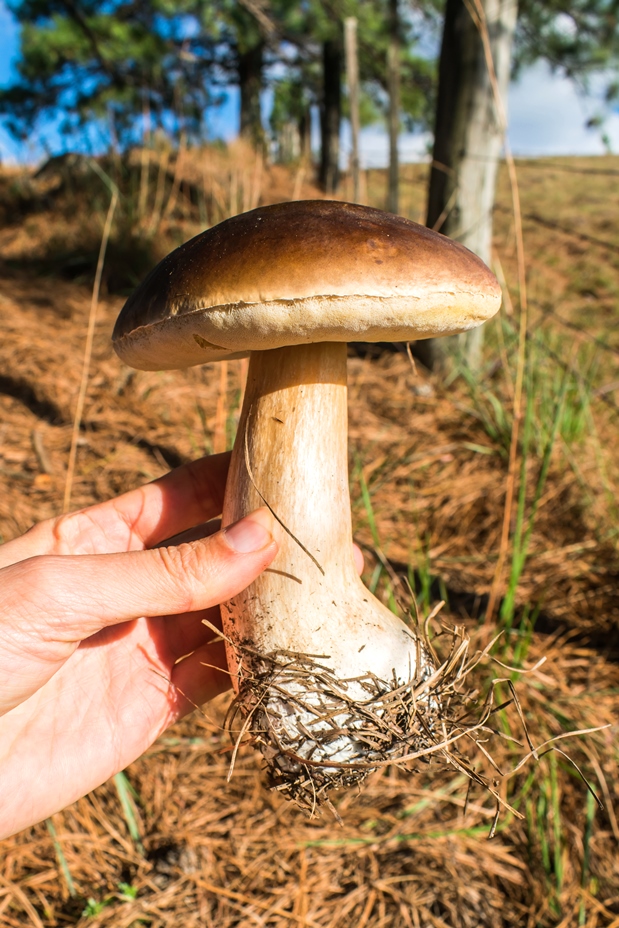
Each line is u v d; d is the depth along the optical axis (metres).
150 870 0.28
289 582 0.20
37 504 0.43
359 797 0.31
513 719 0.34
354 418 0.57
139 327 0.19
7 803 0.22
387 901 0.28
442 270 0.17
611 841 0.30
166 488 0.28
